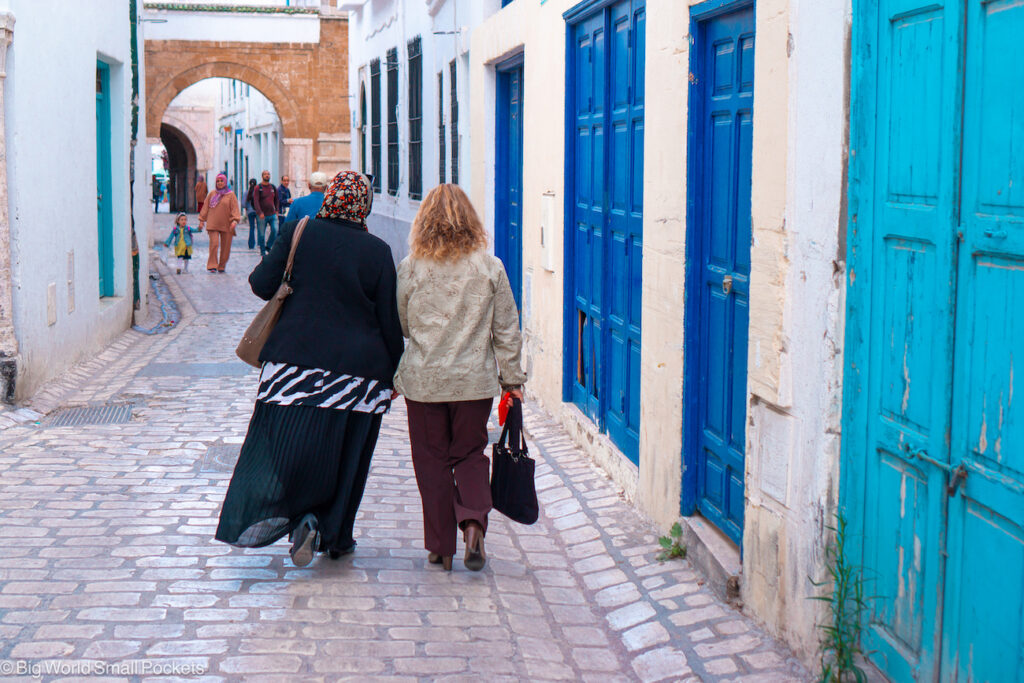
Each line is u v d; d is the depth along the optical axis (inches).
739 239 176.1
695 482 197.2
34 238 338.0
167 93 1239.5
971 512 115.7
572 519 225.5
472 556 189.3
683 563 193.5
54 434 294.5
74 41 392.2
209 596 177.2
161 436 294.4
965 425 115.7
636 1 231.8
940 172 118.4
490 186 401.4
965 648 117.2
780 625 156.1
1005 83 108.0
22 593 175.2
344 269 182.2
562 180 292.0
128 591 177.8
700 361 194.9
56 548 197.5
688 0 190.7
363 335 184.4
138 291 522.0
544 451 277.0
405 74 626.2
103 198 488.4
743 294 174.4
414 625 169.9
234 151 1833.2
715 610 171.6
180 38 1232.2
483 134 402.0
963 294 115.7
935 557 121.8
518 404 193.2
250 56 1250.0
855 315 136.6
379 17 727.1
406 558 200.8
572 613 182.7
